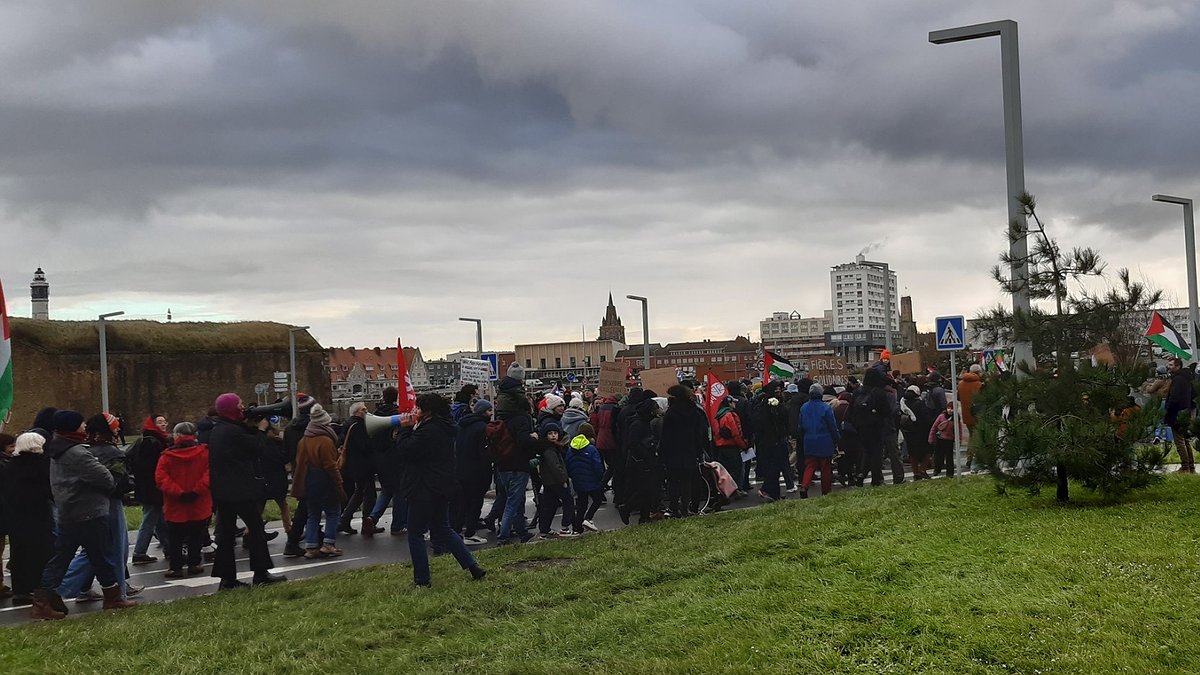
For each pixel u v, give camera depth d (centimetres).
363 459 1477
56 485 983
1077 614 678
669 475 1426
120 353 5072
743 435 1797
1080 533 912
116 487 1044
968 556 857
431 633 805
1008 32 1570
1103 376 1111
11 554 1070
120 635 846
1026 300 1225
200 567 1271
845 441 1797
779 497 1691
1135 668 583
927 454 1858
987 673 596
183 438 1087
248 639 820
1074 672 584
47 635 865
